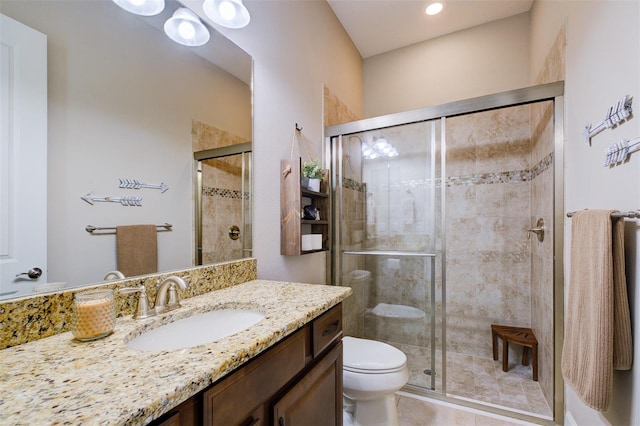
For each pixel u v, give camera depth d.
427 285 2.14
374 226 2.28
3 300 0.69
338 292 1.20
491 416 1.68
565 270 1.57
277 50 1.68
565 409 1.56
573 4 1.45
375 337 2.33
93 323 0.72
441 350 2.06
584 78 1.32
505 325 2.38
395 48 2.87
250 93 1.49
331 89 2.32
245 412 0.70
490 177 2.43
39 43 0.78
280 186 1.67
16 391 0.50
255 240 1.50
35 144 0.77
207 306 1.02
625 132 0.98
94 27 0.90
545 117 1.84
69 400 0.47
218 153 1.32
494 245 2.42
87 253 0.87
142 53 1.03
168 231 1.11
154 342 0.86
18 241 0.73
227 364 0.61
